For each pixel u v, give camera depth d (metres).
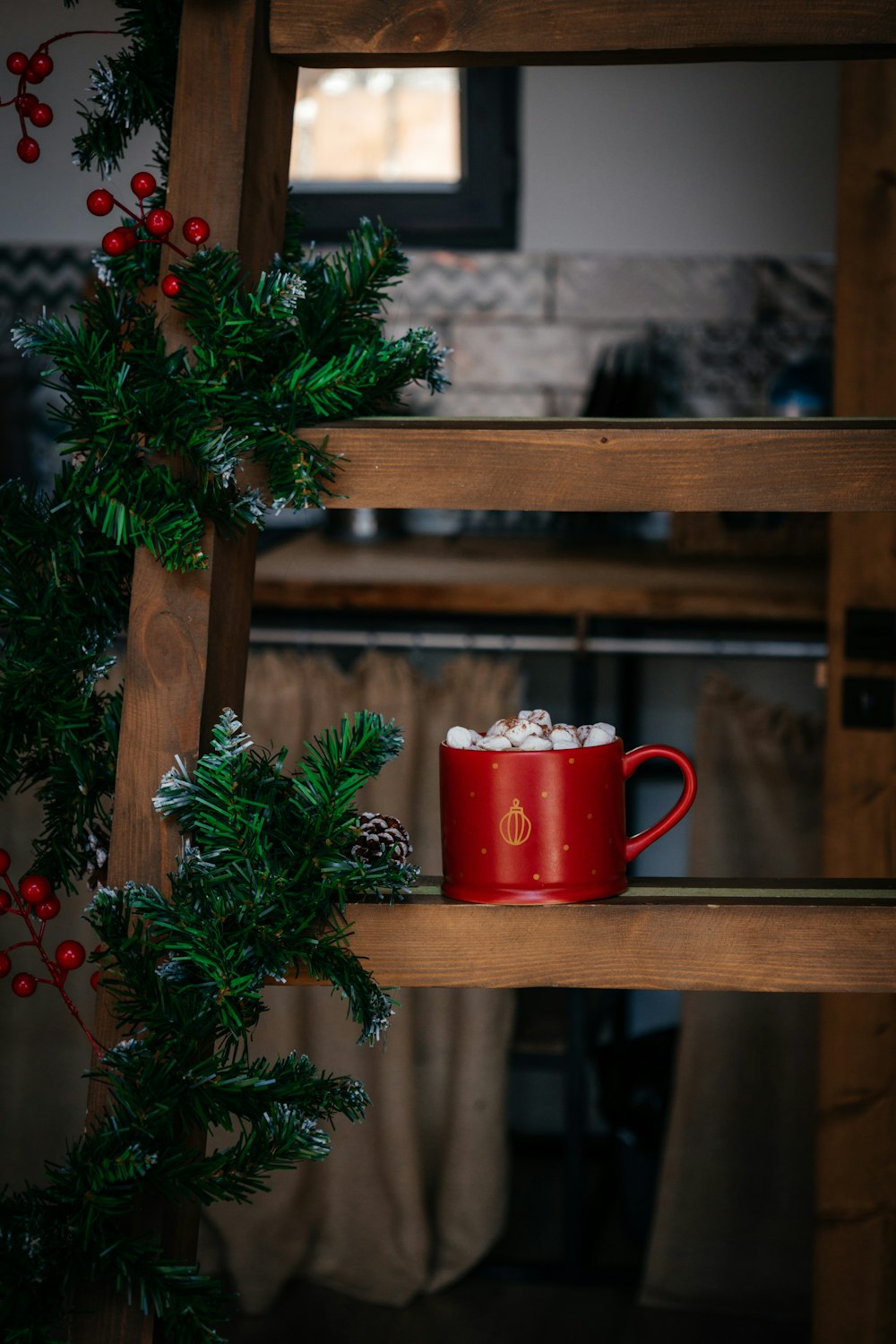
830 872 1.90
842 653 1.87
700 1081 2.28
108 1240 0.85
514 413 2.95
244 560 0.97
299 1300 2.37
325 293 0.96
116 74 0.95
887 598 1.84
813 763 2.25
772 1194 2.29
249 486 0.91
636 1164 2.40
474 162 2.89
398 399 1.02
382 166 2.93
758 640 2.29
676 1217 2.31
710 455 0.89
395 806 2.27
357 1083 0.91
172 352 0.91
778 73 2.78
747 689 2.77
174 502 0.88
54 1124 2.33
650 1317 2.32
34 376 2.92
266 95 0.93
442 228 2.91
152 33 0.96
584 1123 2.37
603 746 0.93
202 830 0.90
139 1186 0.86
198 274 0.86
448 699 2.29
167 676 0.91
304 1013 2.31
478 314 2.93
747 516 2.57
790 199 2.81
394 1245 2.35
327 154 2.95
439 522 2.91
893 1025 1.86
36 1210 0.86
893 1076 1.86
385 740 0.90
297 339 0.93
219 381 0.89
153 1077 0.86
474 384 2.95
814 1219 2.01
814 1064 2.26
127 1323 0.89
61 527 0.92
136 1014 0.87
